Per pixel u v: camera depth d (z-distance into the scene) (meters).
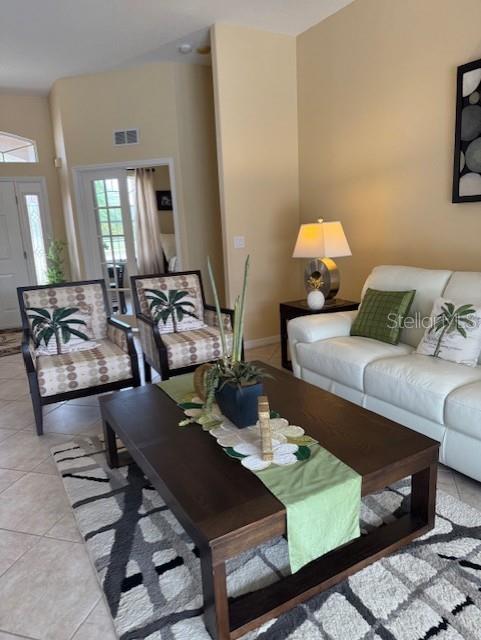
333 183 4.14
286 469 1.50
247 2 3.52
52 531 1.88
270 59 4.21
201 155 5.11
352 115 3.81
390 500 1.96
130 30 3.96
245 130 4.21
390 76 3.41
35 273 6.20
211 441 1.72
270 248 4.56
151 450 1.67
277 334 4.78
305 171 4.47
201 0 3.47
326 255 3.46
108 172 5.30
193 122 5.01
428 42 3.09
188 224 5.14
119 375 2.93
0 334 5.79
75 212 5.41
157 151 5.03
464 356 2.31
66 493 2.14
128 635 1.37
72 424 2.94
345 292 4.20
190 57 4.70
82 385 2.83
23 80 5.16
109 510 1.98
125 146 5.10
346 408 1.96
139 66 4.87
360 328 2.99
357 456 1.56
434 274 2.81
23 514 2.00
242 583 1.53
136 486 2.15
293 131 4.47
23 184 5.95
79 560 1.70
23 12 3.54
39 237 6.16
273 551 1.69
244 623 1.33
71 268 6.17
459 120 2.93
